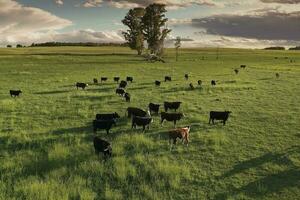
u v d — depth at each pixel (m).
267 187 15.84
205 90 39.84
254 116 28.06
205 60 95.06
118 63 81.31
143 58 99.94
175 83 45.84
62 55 104.31
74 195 14.93
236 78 51.69
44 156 19.05
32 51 128.38
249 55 121.88
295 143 21.70
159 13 103.38
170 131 20.81
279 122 26.31
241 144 21.42
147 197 14.92
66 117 27.25
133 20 110.06
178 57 108.69
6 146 20.55
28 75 56.91
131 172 17.02
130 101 33.38
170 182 16.06
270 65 78.38
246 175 17.09
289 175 17.16
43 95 37.16
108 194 14.98
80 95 36.38
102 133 23.06
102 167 17.50
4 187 15.36
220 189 15.68
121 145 20.61
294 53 141.88
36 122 25.89
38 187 15.21
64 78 51.84
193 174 17.09
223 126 25.17
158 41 103.94
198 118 26.91
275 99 35.19
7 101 33.00
